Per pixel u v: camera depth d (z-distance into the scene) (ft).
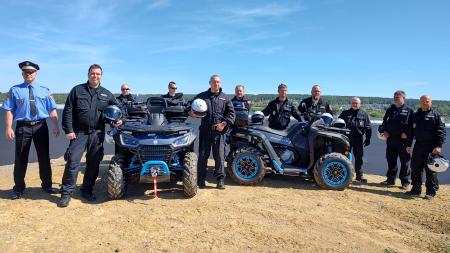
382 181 27.20
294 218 17.33
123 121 20.25
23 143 19.26
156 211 17.75
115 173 19.03
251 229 15.66
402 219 18.02
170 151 19.29
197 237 14.66
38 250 13.26
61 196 18.67
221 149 22.22
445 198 22.40
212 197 20.42
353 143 27.12
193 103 20.76
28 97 19.16
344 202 20.59
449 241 15.14
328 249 13.84
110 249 13.44
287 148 24.43
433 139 22.02
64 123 18.65
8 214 16.98
